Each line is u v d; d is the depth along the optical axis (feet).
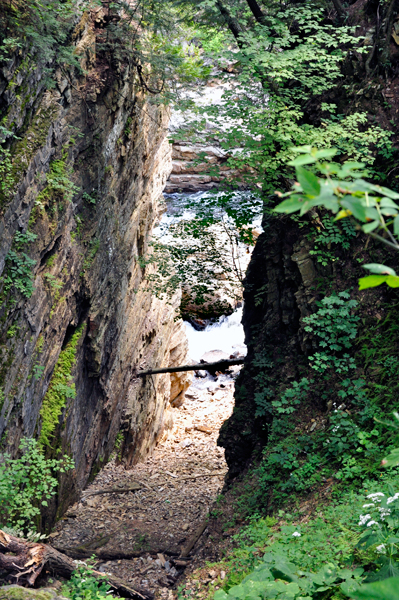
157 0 28.43
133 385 47.37
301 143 25.80
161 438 55.83
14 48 21.17
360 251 26.48
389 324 24.02
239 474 29.91
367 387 22.85
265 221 33.19
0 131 21.65
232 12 28.55
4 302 22.29
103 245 35.01
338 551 14.21
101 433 40.29
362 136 25.02
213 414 63.36
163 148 54.90
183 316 71.56
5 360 22.66
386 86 28.22
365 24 30.04
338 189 3.50
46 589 16.70
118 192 38.34
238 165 26.71
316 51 25.96
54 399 29.19
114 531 31.99
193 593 17.67
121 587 21.57
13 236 22.82
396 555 11.96
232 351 71.61
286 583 12.26
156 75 31.68
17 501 21.50
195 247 40.47
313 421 24.14
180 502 36.55
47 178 25.99
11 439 23.81
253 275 35.17
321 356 24.73
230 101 27.71
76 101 28.63
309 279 27.35
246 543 19.77
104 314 35.81
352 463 19.69
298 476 21.79
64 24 25.66
